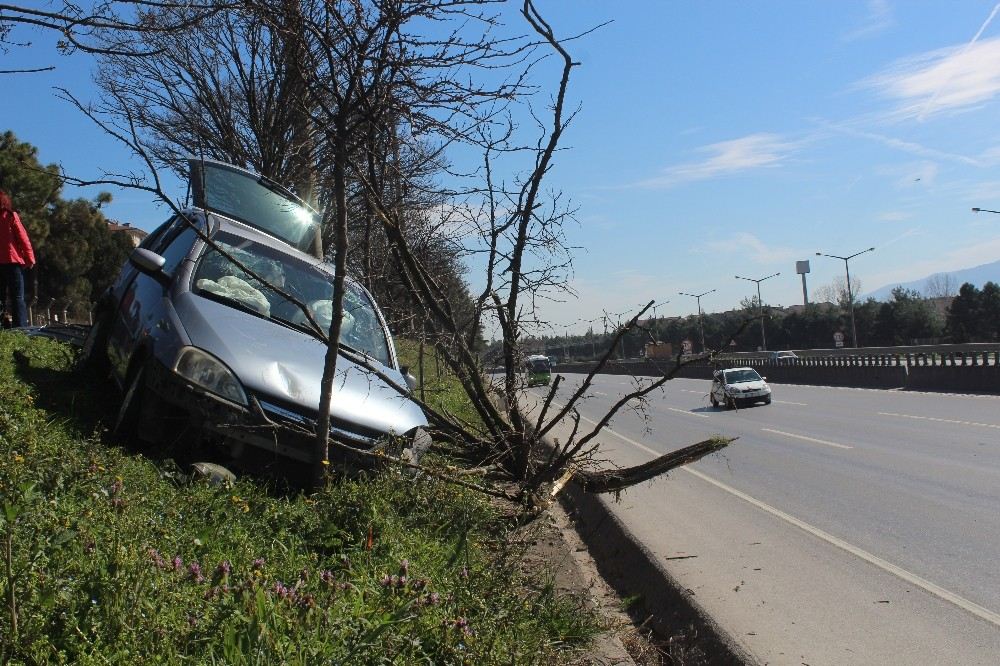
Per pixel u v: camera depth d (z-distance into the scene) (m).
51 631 2.88
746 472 12.63
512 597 4.66
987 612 5.74
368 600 3.87
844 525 8.65
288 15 5.53
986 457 13.21
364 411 6.41
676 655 5.08
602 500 9.02
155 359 6.12
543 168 7.05
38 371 7.52
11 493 3.82
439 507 5.79
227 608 3.26
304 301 7.32
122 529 3.77
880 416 21.58
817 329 75.81
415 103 5.82
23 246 10.54
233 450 5.98
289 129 10.99
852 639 5.20
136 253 6.91
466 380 7.16
